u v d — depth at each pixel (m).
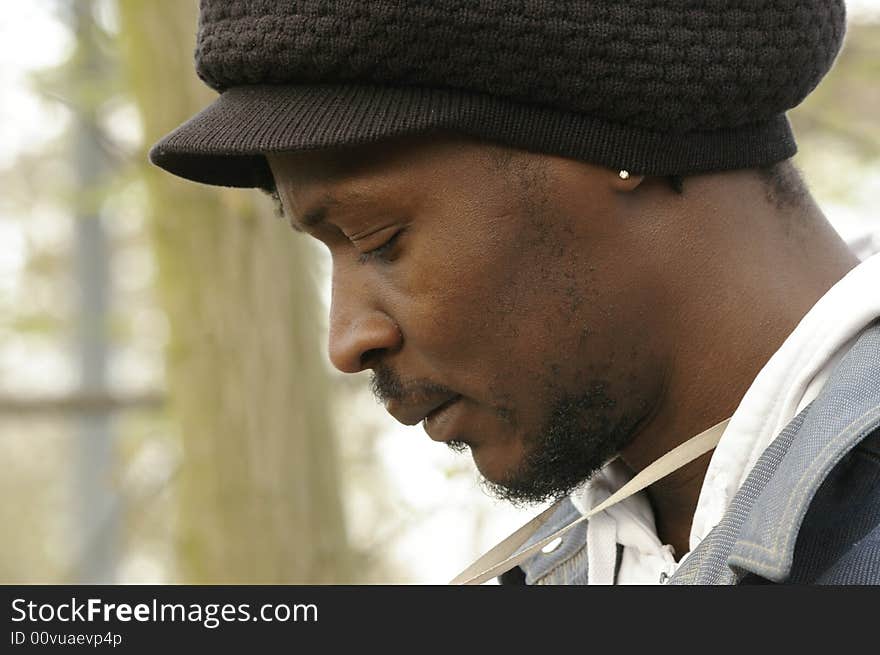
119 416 17.25
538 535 4.84
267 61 3.64
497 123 3.59
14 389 19.52
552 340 3.71
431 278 3.69
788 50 3.68
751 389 3.58
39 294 20.30
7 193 20.20
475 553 9.21
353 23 3.53
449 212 3.66
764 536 3.16
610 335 3.71
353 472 14.32
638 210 3.71
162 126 10.58
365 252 3.78
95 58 13.37
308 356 11.04
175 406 10.99
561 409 3.76
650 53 3.55
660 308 3.73
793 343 3.53
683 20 3.57
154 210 10.91
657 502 4.18
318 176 3.71
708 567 3.44
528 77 3.54
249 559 10.70
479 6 3.49
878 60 12.28
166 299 10.97
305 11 3.57
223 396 10.80
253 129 3.64
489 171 3.65
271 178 4.27
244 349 10.80
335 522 11.01
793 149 3.90
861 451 3.34
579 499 4.35
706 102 3.61
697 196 3.74
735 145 3.74
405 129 3.54
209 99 10.50
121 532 17.22
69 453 17.47
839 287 3.50
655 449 3.88
